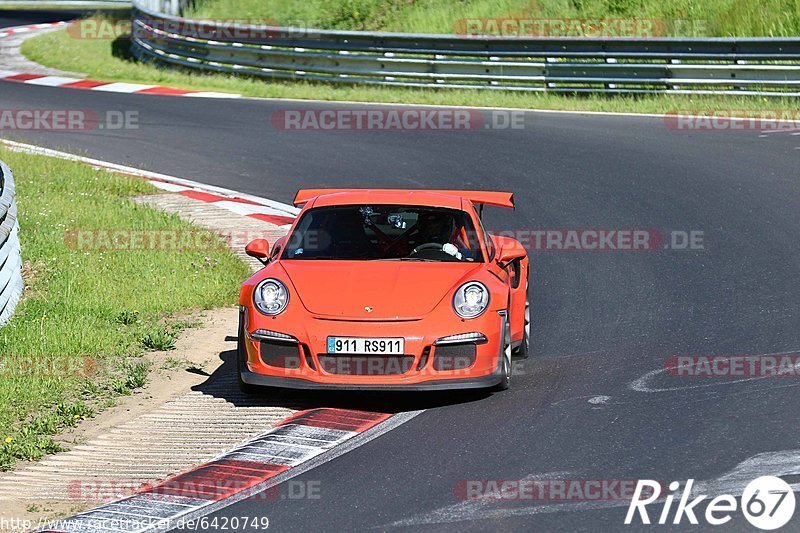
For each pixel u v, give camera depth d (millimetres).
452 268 27625
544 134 65000
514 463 22219
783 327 31828
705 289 36438
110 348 30875
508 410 25578
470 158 59562
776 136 61375
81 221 46000
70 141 66938
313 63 85125
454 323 25531
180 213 49625
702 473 21359
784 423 24047
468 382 25531
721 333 31609
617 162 57219
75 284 37188
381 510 20062
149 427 25438
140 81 90750
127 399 27422
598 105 72625
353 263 27891
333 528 19359
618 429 24047
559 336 32125
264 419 25734
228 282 38312
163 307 35375
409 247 28656
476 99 75875
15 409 26234
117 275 38562
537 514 19625
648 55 73312
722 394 26203
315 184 55281
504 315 26531
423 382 25203
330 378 25234
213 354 31234
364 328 25266
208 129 70000
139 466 23141
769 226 44188
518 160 58594
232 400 27172
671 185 51938
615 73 74625
